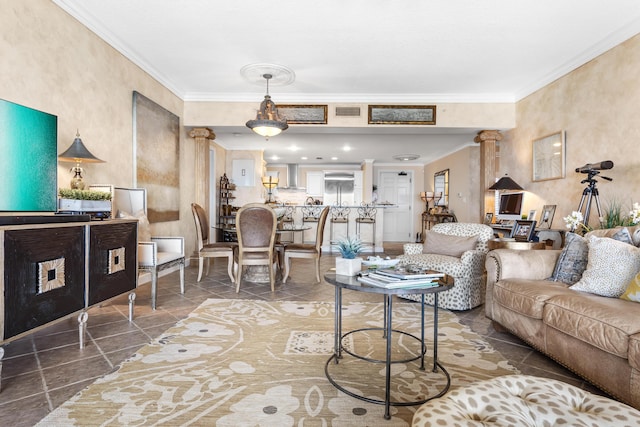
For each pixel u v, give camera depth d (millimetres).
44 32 2559
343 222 7246
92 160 2674
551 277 2418
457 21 3035
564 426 902
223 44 3516
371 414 1480
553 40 3354
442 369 1883
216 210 7336
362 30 3205
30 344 2203
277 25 3131
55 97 2676
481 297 3289
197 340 2301
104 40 3260
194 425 1385
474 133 5562
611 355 1531
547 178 4211
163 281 4145
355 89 4820
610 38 3234
